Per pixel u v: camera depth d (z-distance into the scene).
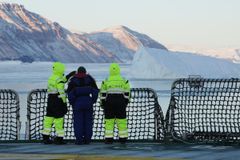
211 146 13.98
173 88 15.13
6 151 13.23
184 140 14.67
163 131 14.99
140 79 149.75
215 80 15.45
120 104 14.81
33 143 15.20
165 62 154.25
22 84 142.50
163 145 14.29
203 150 13.16
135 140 15.30
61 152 13.01
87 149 13.55
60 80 15.01
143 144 14.67
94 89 15.03
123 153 12.74
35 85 133.50
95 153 12.80
